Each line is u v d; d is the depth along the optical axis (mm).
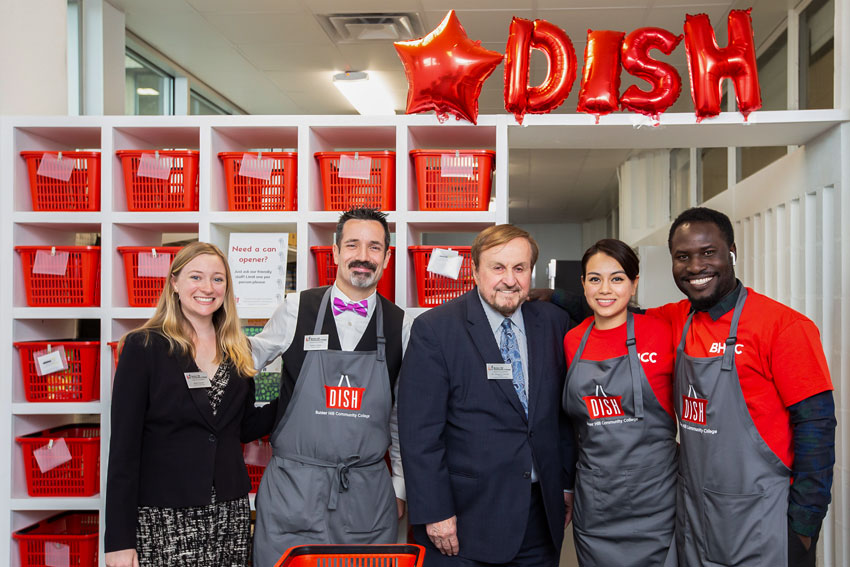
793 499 1718
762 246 3598
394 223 2625
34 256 2666
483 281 1999
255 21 4652
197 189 2703
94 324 3316
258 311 2639
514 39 2465
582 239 15398
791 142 2770
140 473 1916
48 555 2611
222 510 1966
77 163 2666
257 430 2217
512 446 1980
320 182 2756
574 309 2367
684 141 2773
